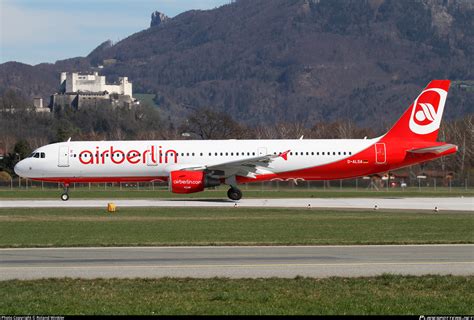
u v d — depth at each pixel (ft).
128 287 226.79
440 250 314.35
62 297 213.05
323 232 395.55
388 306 202.28
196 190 640.99
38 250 320.50
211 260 285.64
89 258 293.02
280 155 641.81
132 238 367.86
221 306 202.49
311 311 197.06
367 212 544.21
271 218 489.67
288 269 261.85
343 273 253.03
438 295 214.90
